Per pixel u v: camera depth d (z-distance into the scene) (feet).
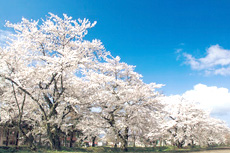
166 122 105.81
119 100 67.00
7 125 67.00
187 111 110.11
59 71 52.95
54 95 59.41
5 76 49.65
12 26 59.36
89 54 65.62
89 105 64.69
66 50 53.93
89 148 80.38
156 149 104.58
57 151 55.67
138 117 68.74
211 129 126.52
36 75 53.57
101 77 57.57
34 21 62.44
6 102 58.85
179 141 113.50
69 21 64.34
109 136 78.38
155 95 71.92
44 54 63.67
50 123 59.00
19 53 54.90
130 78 87.56
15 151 51.06
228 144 225.15
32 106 64.54
